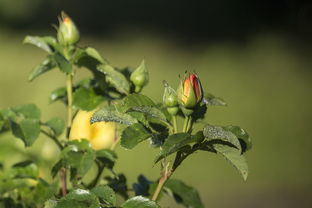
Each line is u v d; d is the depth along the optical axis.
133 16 22.42
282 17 22.34
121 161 9.33
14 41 18.20
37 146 2.84
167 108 1.87
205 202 9.03
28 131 2.02
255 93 15.43
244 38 21.16
